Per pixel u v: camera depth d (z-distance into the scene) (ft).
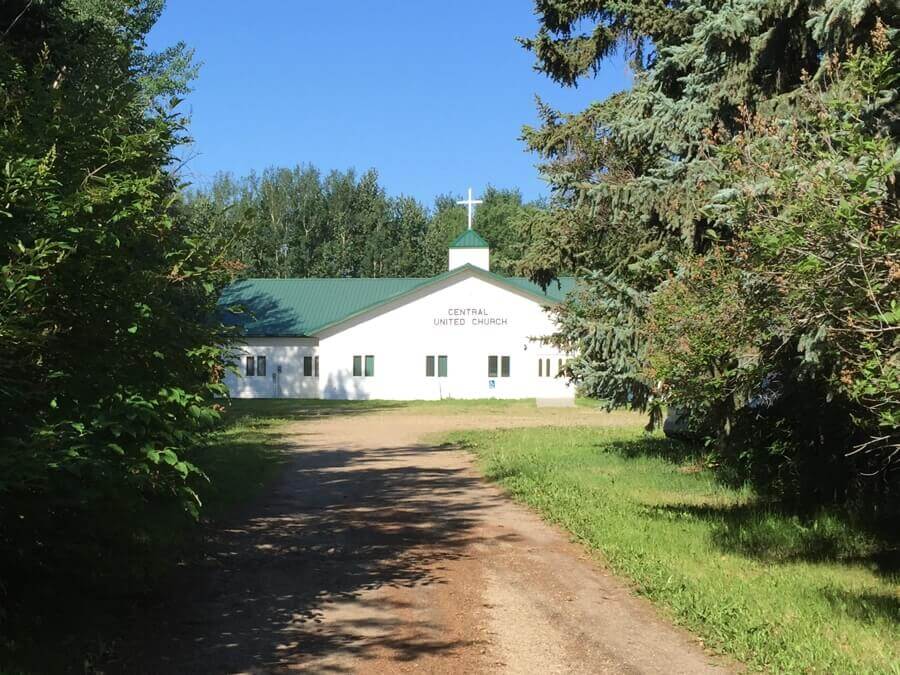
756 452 41.22
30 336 17.10
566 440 74.23
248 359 169.07
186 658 18.92
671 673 18.40
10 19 35.86
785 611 22.52
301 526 35.70
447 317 159.53
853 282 17.98
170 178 25.34
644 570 26.99
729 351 25.41
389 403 148.25
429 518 37.96
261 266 282.36
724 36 30.07
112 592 23.79
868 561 28.81
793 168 20.18
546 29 58.65
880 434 23.25
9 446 16.48
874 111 21.38
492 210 295.07
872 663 18.71
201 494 40.32
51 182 18.66
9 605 20.84
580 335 36.19
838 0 23.48
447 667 18.67
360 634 20.98
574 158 53.11
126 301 19.67
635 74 53.93
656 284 36.60
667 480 47.73
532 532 34.81
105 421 17.69
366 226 293.43
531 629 21.56
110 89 25.05
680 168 33.83
